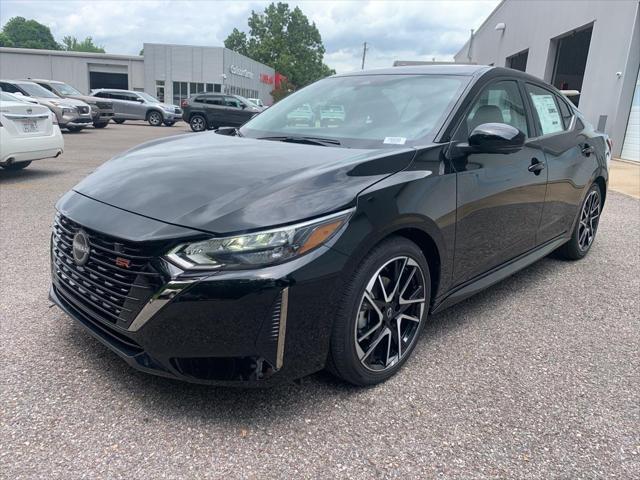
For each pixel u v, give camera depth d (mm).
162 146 3123
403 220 2395
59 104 16328
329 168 2377
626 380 2693
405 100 3170
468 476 1963
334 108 3342
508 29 25094
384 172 2438
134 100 25734
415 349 2938
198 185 2320
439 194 2605
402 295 2572
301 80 90062
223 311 2002
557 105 4172
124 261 2109
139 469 1933
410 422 2268
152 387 2443
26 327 2992
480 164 2922
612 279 4258
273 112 3697
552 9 18766
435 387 2551
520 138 2777
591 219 4773
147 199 2277
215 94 22078
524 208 3424
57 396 2346
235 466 1971
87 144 13750
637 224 6293
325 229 2125
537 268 4512
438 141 2766
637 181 9672
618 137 13500
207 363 2092
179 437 2115
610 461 2074
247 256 2002
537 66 20438
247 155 2707
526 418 2330
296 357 2137
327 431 2189
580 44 19328
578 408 2424
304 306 2088
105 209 2305
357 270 2271
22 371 2535
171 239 2027
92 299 2312
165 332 2055
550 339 3131
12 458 1957
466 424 2270
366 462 2018
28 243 4652
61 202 2607
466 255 2934
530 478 1966
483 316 3445
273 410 2312
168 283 2008
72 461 1957
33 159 7715
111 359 2672
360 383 2461
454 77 3266
